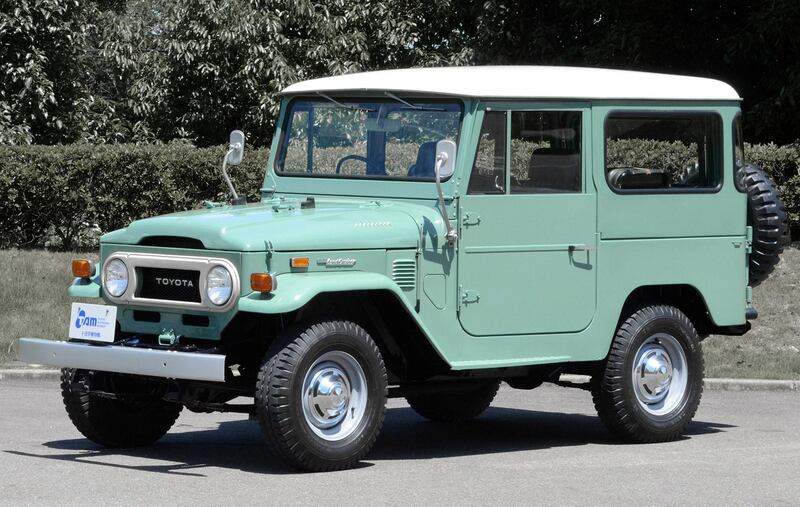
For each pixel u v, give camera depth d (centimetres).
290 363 872
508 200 984
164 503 792
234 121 2669
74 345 917
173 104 2648
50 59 2528
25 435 1048
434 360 963
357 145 1027
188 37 2556
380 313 948
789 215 2067
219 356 853
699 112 1084
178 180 2048
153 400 984
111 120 2675
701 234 1086
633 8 2566
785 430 1143
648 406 1066
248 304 863
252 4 2534
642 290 1080
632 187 1045
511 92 984
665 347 1072
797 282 1750
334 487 848
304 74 2584
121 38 2681
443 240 957
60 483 849
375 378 911
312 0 2677
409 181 988
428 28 2786
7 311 1591
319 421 892
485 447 1044
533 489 862
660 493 856
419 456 992
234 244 877
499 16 2667
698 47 2555
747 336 1578
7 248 2000
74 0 2523
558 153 1011
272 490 834
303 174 1056
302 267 891
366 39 2678
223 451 991
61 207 2041
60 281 1703
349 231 917
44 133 2538
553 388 1402
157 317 927
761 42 2416
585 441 1078
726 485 886
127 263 926
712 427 1158
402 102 1005
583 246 1019
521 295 992
